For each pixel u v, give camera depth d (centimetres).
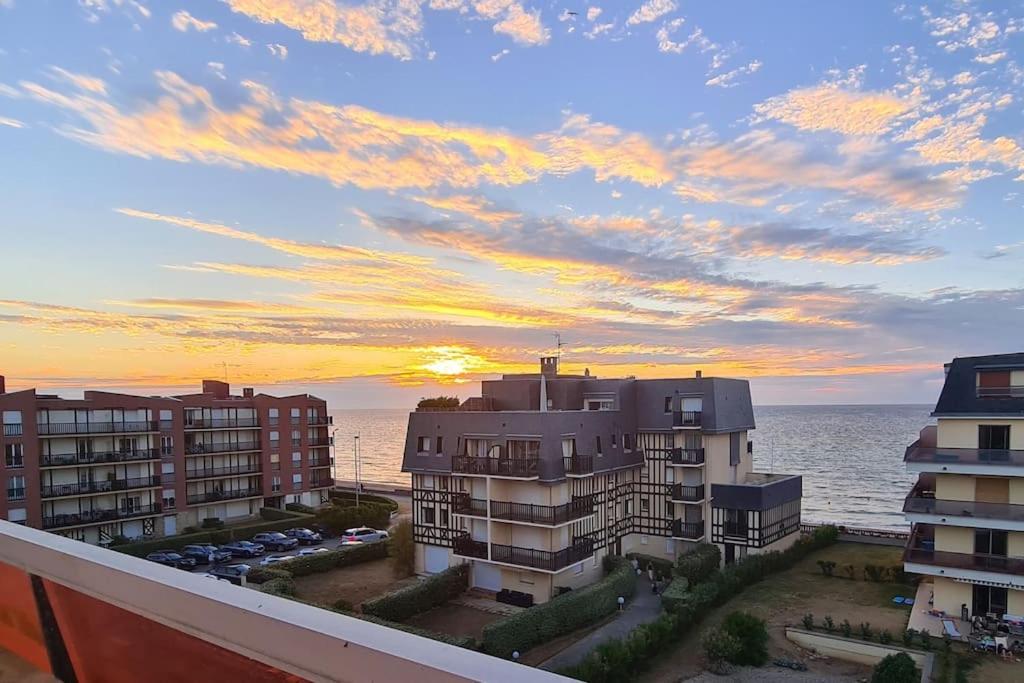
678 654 2600
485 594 3428
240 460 5816
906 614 2897
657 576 3653
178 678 315
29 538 429
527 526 3372
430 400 5516
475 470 3459
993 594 2644
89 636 379
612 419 3831
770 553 3678
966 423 2750
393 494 7281
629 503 3959
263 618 267
